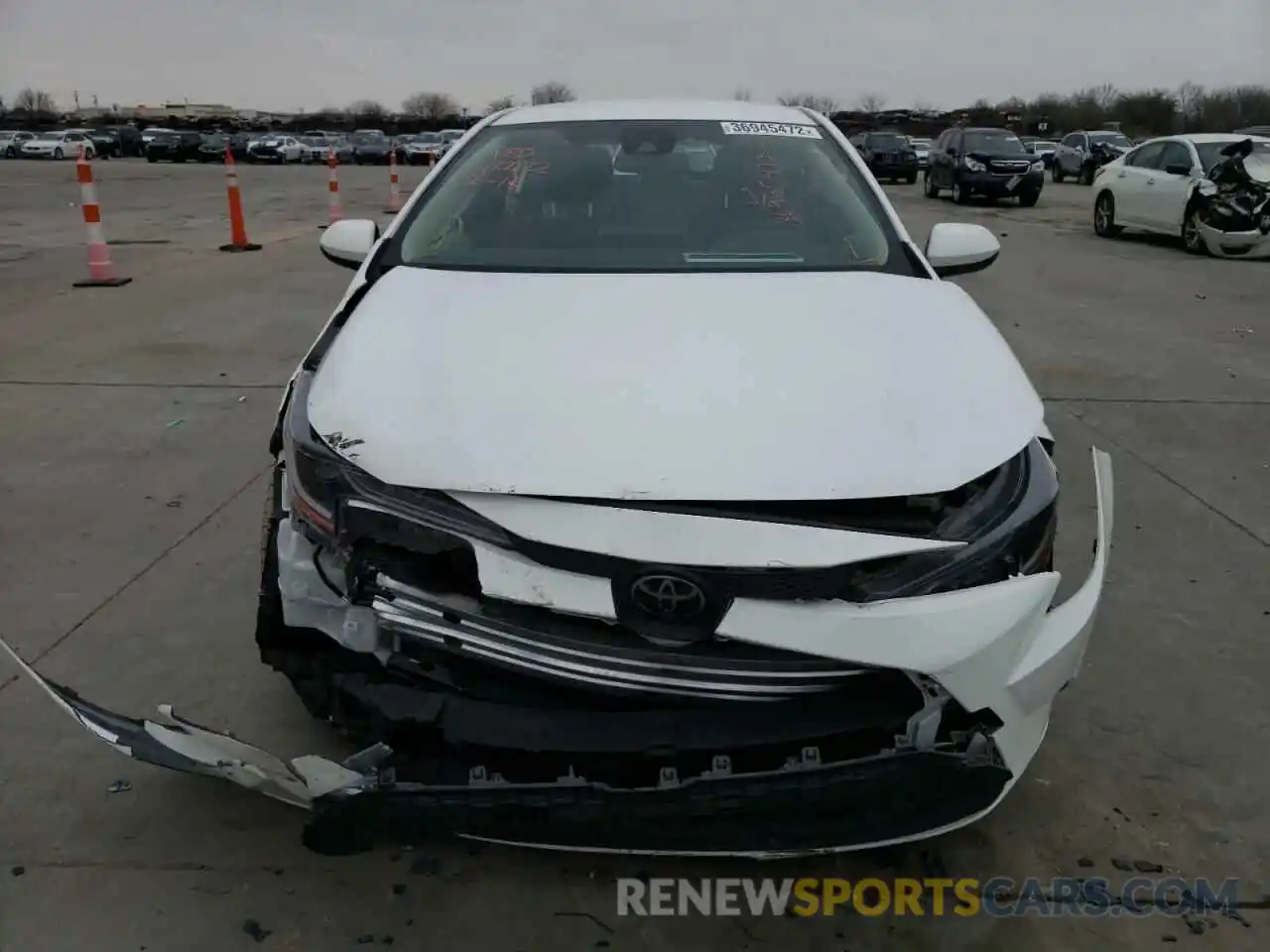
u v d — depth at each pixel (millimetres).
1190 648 3096
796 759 1839
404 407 2035
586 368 2113
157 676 2807
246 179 27250
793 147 3301
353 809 1856
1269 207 11422
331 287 8852
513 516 1831
